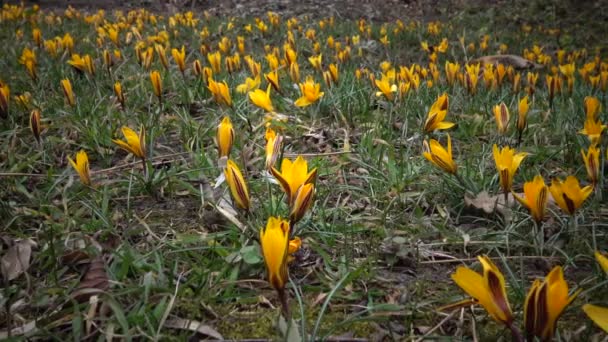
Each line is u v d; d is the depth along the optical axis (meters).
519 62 1.40
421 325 0.37
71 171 0.61
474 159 0.66
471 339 0.35
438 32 1.96
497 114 0.58
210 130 0.74
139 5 3.07
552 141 0.76
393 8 2.89
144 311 0.35
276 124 0.76
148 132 0.72
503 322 0.25
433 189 0.57
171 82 1.00
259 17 2.55
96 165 0.66
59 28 1.90
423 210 0.54
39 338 0.35
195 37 1.82
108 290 0.38
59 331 0.36
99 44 1.41
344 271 0.42
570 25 2.44
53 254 0.41
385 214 0.50
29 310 0.38
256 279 0.41
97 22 1.97
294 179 0.35
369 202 0.55
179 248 0.44
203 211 0.52
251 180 0.58
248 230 0.46
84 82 0.98
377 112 0.84
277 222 0.28
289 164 0.34
